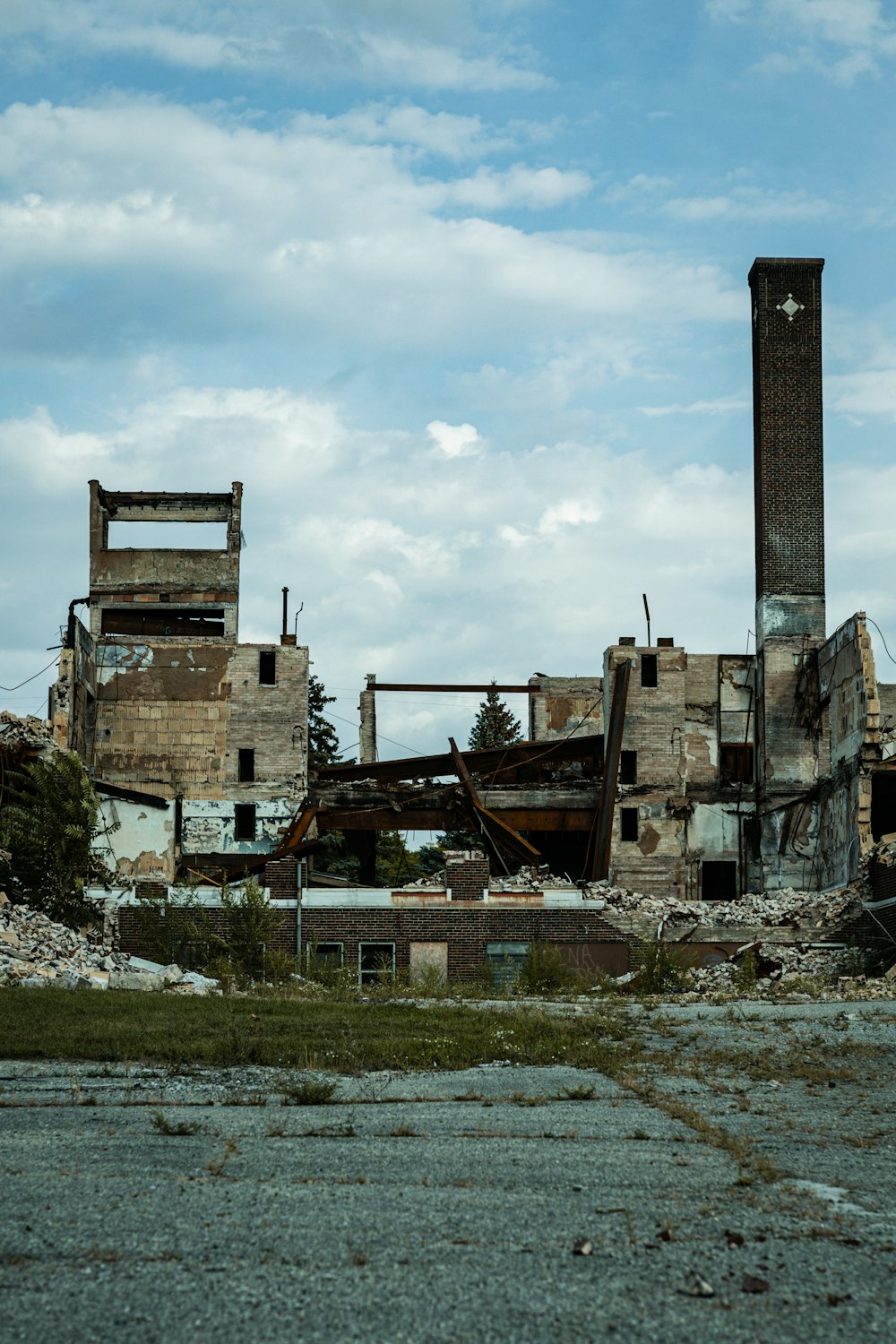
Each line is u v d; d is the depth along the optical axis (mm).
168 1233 8445
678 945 40688
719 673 58406
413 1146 11570
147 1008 22125
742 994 33375
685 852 56844
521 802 53062
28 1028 19062
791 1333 6898
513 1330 6867
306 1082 15102
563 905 41219
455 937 40750
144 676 56781
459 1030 21312
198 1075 16219
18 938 30000
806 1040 20578
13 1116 13062
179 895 39656
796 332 58812
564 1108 14055
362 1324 6910
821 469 58094
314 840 50875
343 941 40438
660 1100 14617
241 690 56781
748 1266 7957
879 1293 7535
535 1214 9031
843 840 50000
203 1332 6777
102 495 57781
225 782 56156
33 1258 7910
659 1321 7039
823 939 41844
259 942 37094
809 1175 10578
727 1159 11156
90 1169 10336
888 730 53125
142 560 57750
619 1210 9195
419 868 89000
